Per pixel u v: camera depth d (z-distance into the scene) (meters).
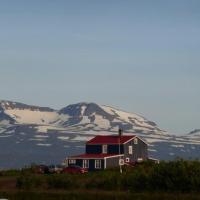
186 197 86.06
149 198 84.88
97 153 179.00
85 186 103.50
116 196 87.44
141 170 104.88
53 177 107.50
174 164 97.50
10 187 107.38
